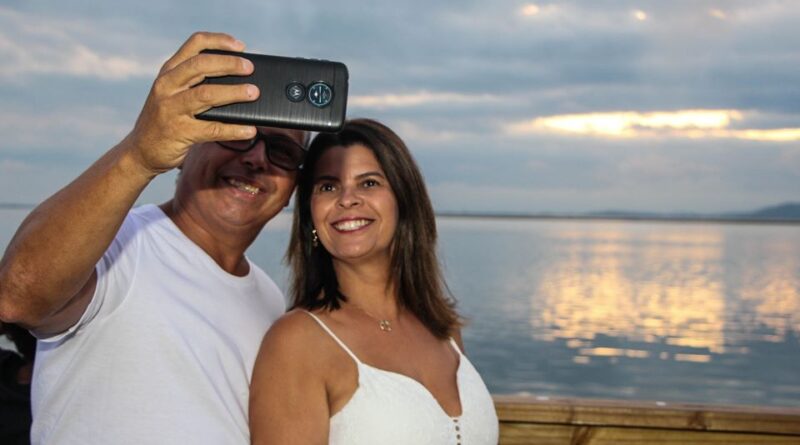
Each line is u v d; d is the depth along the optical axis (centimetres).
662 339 2430
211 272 202
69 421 178
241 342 201
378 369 215
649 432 253
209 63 141
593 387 1792
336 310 224
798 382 1850
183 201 212
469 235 13325
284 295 234
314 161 227
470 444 222
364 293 231
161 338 182
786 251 8388
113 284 178
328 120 153
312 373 208
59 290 154
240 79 150
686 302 3344
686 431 253
